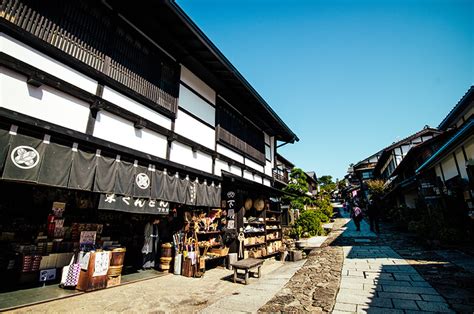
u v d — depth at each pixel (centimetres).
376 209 1617
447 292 490
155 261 846
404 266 710
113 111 563
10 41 411
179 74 798
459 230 938
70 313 436
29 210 655
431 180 1254
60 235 657
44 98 453
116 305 486
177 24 674
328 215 2762
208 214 915
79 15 527
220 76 934
